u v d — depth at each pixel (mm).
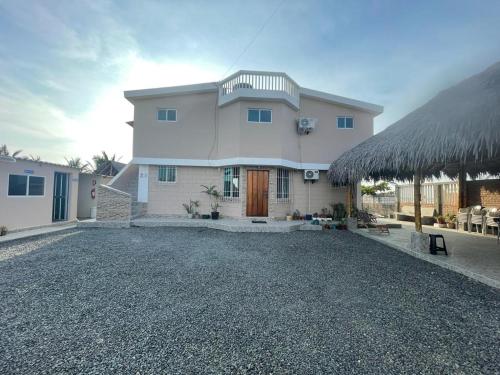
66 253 6129
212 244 7375
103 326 2848
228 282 4316
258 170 11789
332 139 13078
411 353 2436
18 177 9227
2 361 2229
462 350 2506
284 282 4367
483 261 5598
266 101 11562
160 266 5168
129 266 5141
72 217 12031
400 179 11469
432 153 5211
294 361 2285
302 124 12258
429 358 2367
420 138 5520
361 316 3174
